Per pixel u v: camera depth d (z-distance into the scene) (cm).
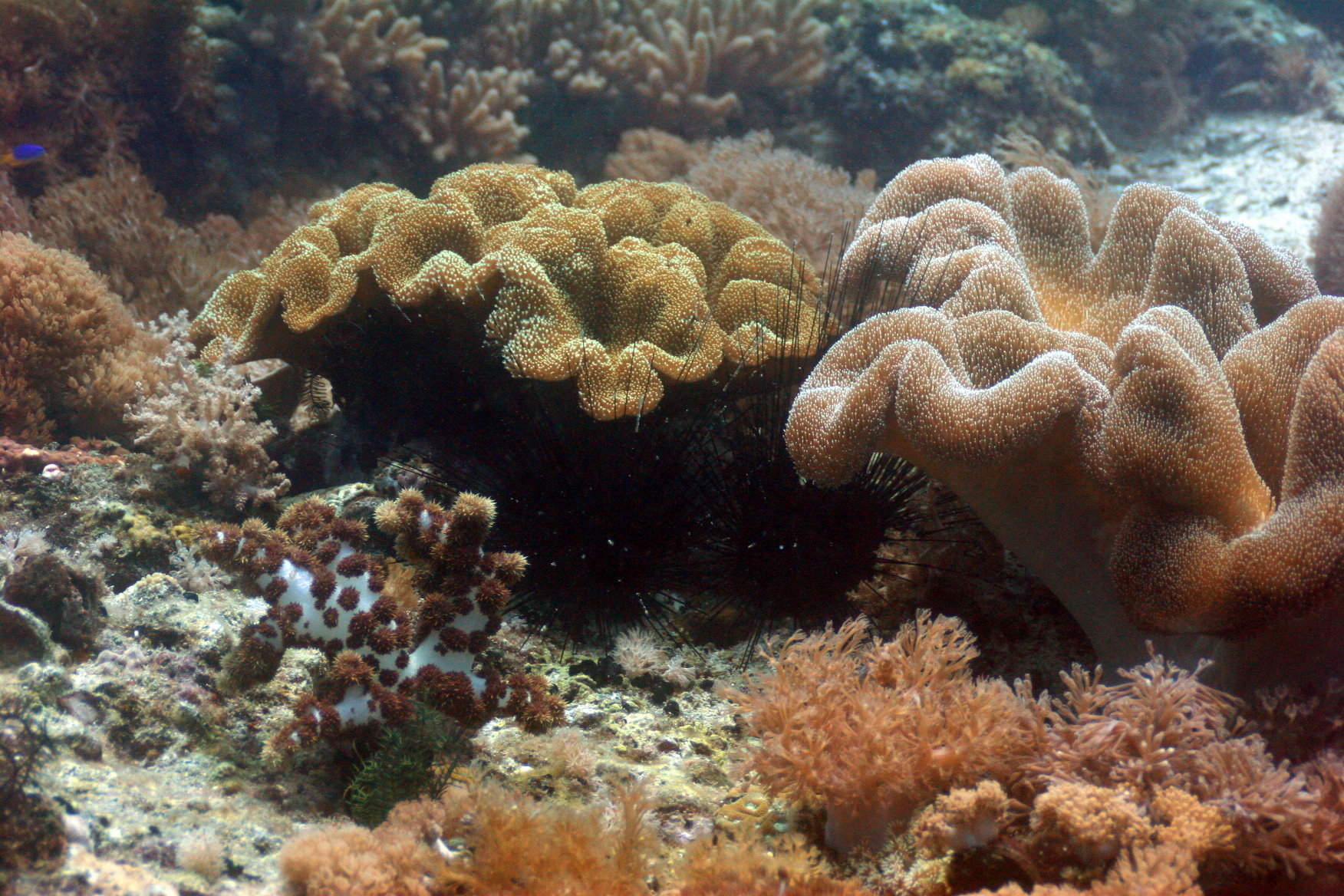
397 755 106
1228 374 112
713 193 198
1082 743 104
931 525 122
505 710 110
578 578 118
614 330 127
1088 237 126
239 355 128
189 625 113
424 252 126
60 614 110
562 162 270
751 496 118
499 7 259
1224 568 105
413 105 244
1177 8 355
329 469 137
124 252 168
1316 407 105
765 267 132
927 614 112
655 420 121
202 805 104
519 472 119
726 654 123
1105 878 101
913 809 105
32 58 187
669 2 273
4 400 131
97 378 134
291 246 132
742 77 280
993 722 105
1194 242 118
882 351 110
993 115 287
